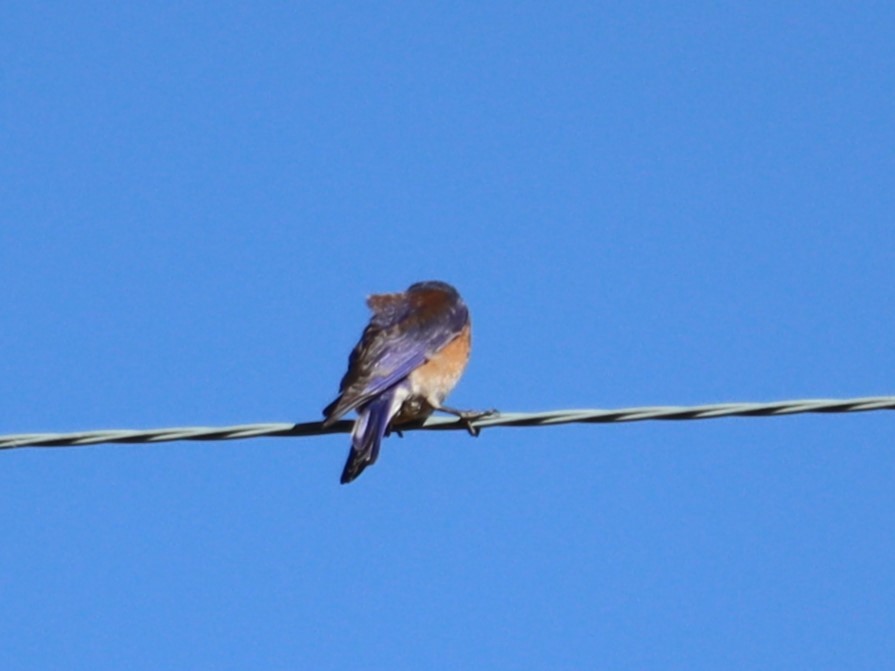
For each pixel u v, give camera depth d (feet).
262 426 34.22
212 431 33.27
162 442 33.01
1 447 32.55
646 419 33.22
